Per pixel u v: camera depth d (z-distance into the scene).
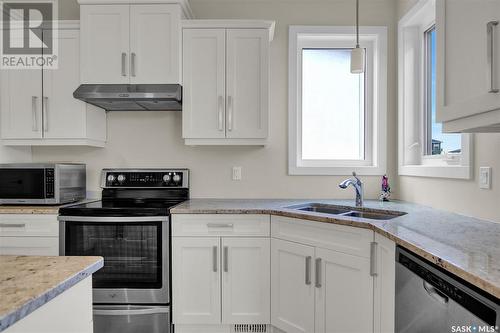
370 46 2.61
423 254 1.02
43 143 2.32
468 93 1.08
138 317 1.98
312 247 1.76
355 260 1.55
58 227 2.02
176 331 2.04
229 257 2.00
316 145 2.66
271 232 1.98
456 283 0.87
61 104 2.29
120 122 2.61
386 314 1.36
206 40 2.24
